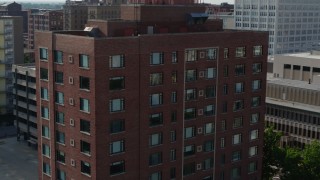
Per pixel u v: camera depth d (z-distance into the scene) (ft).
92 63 237.45
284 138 508.12
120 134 251.19
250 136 311.27
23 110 546.67
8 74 626.64
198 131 282.77
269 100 541.75
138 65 251.19
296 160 367.86
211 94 285.02
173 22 294.46
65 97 259.60
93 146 245.65
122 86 247.70
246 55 296.92
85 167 254.06
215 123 289.74
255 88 307.78
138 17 281.33
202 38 273.54
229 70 289.94
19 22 628.69
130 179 259.19
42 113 278.67
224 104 292.20
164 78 262.47
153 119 262.88
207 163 291.79
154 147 265.75
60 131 267.80
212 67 281.74
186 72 271.08
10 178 437.58
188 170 283.59
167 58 261.65
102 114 242.99
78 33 276.82
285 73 645.51
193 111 279.08
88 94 243.60
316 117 487.61
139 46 249.75
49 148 277.85
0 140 563.48
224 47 284.41
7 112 634.43
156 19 286.87
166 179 274.16
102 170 248.11
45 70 270.05
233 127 299.99
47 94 271.90
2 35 612.70
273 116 529.04
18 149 529.04
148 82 256.73
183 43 266.36
